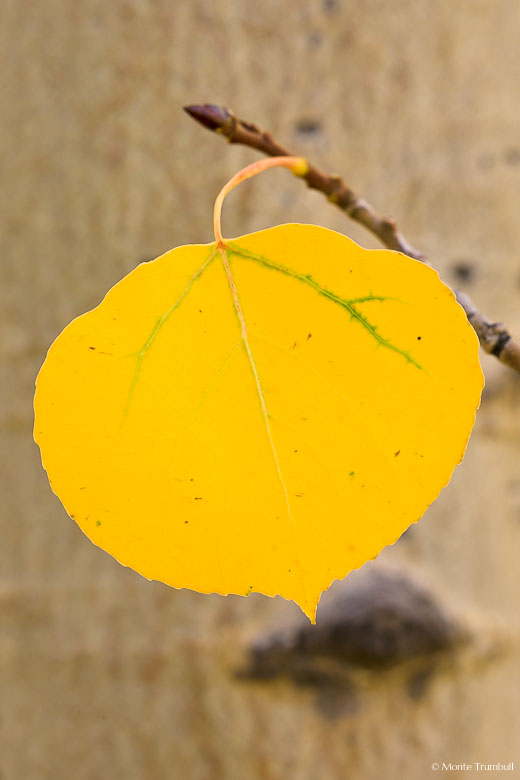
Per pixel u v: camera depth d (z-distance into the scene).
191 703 0.41
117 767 0.41
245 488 0.19
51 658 0.42
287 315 0.19
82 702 0.41
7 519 0.42
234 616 0.42
